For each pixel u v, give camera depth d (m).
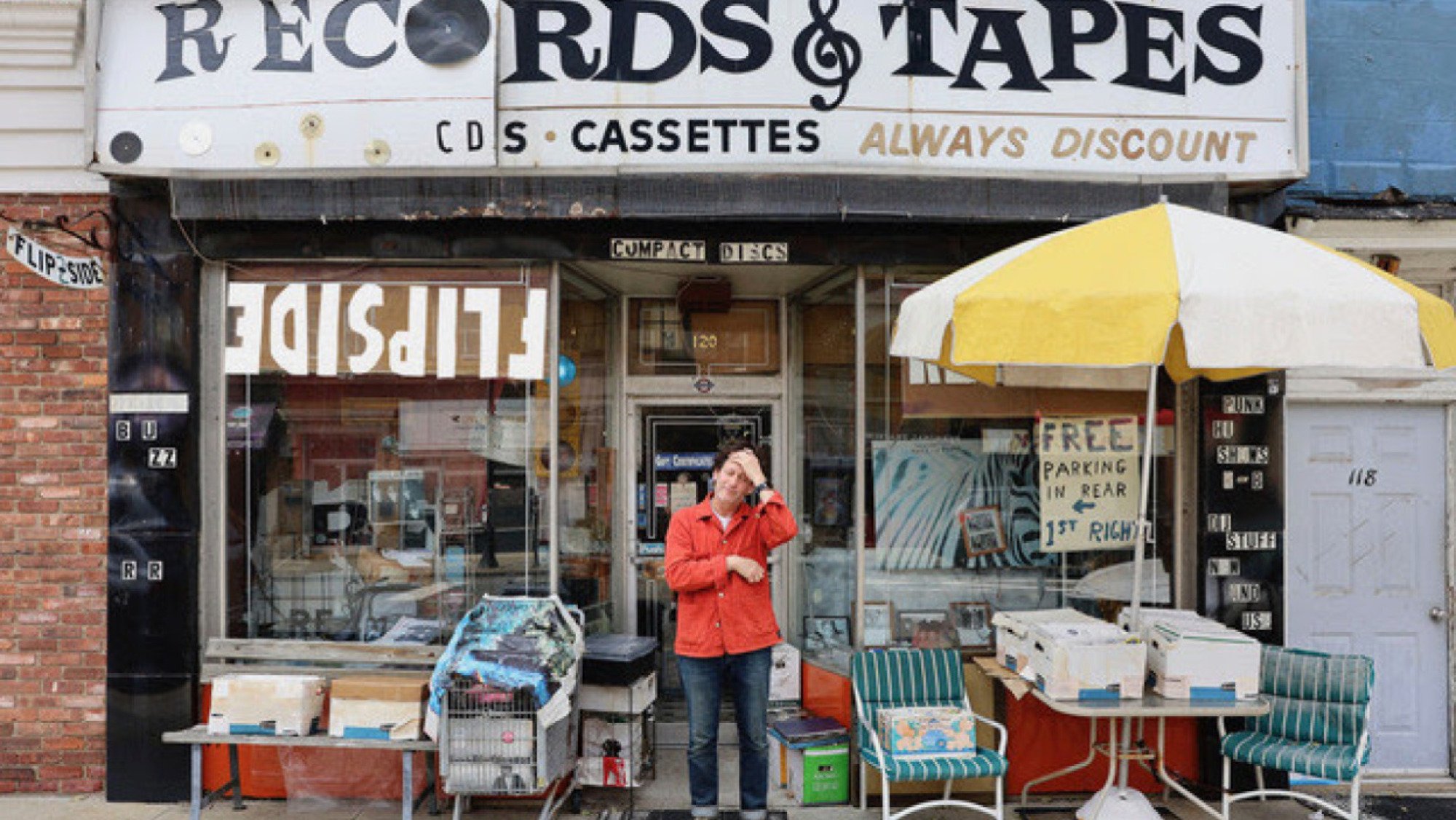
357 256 5.54
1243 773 5.62
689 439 6.72
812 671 5.94
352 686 4.90
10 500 5.57
